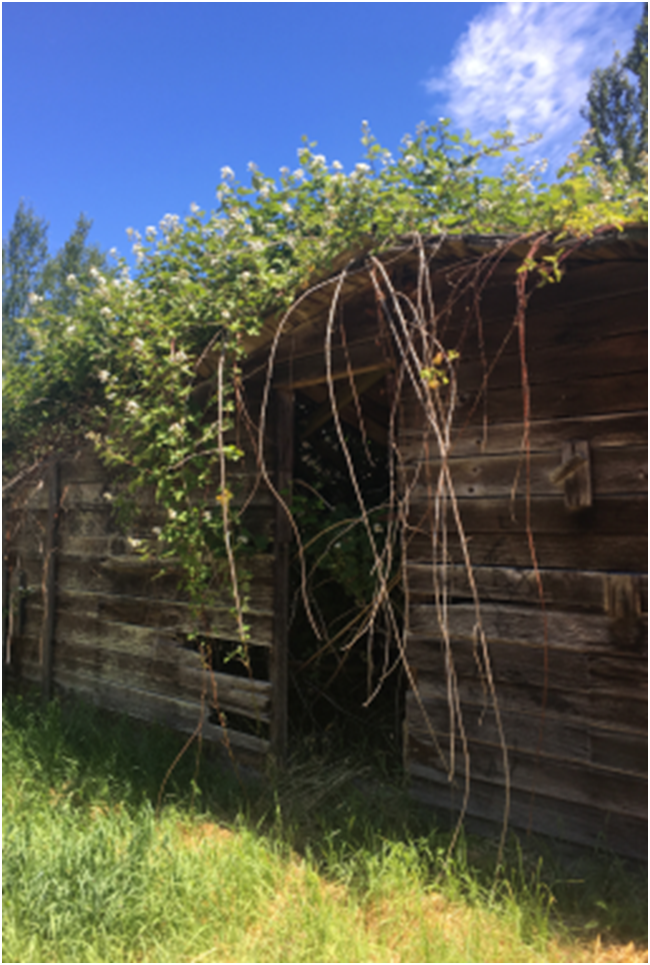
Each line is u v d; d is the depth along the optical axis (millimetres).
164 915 2846
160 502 4656
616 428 3189
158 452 4219
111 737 4977
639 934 2721
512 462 3518
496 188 4461
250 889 3072
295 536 4664
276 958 2646
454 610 3670
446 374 3787
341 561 4586
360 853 3301
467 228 4074
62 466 6410
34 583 6809
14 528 6922
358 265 3689
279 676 4492
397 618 4926
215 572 4648
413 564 3861
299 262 4152
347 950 2646
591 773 3178
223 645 5254
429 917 2910
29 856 3180
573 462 3195
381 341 4027
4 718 5777
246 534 4566
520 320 3068
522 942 2684
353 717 5117
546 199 3684
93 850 3188
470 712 3584
